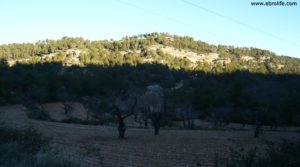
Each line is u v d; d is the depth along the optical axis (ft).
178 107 250.57
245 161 34.81
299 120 236.84
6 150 35.19
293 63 592.19
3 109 270.67
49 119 244.42
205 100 299.99
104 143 111.14
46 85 329.52
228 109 258.16
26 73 359.05
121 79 342.23
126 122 260.62
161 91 244.01
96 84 333.42
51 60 503.61
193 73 460.14
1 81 328.70
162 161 75.31
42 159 34.71
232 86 293.23
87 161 58.85
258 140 128.98
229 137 147.02
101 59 542.57
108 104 254.27
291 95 238.68
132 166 66.13
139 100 218.59
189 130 199.52
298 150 33.86
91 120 255.70
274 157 33.60
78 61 540.93
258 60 645.92
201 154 88.33
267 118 222.69
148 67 471.62
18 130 45.52
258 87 239.71
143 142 119.75
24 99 309.63
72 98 313.73
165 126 244.83
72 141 107.86
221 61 651.25
